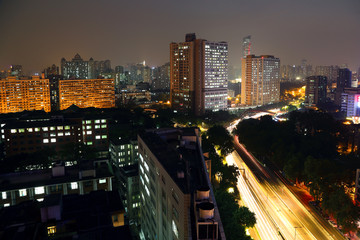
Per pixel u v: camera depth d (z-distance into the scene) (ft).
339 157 566.77
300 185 481.87
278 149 545.44
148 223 301.02
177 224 196.65
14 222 212.84
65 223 215.31
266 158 635.66
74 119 608.19
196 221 164.86
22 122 591.78
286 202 419.95
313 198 430.61
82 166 345.10
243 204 408.87
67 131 583.99
